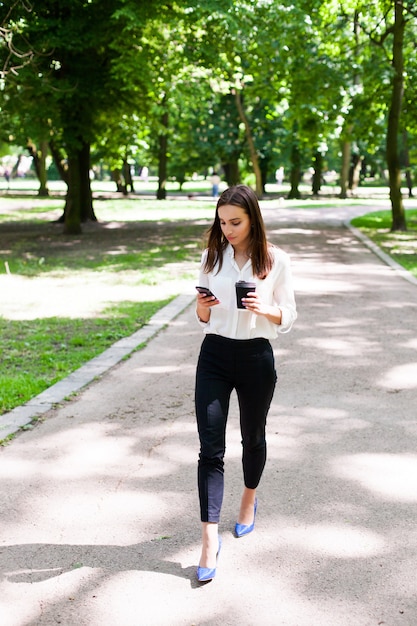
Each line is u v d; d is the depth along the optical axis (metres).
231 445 4.97
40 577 3.33
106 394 6.12
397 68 19.36
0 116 20.70
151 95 21.70
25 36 18.19
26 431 5.22
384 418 5.45
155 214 30.20
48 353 7.48
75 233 22.09
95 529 3.78
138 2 16.59
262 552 3.54
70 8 18.33
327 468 4.53
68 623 2.98
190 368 6.93
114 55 19.78
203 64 19.23
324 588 3.21
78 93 19.17
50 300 10.95
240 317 3.40
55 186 61.81
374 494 4.16
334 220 25.98
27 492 4.22
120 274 13.76
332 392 6.10
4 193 45.94
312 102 20.22
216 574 3.34
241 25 16.53
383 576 3.30
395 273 13.21
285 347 7.70
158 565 3.43
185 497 4.15
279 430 5.21
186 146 43.00
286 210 31.28
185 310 9.95
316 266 14.21
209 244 3.50
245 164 50.53
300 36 18.77
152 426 5.32
